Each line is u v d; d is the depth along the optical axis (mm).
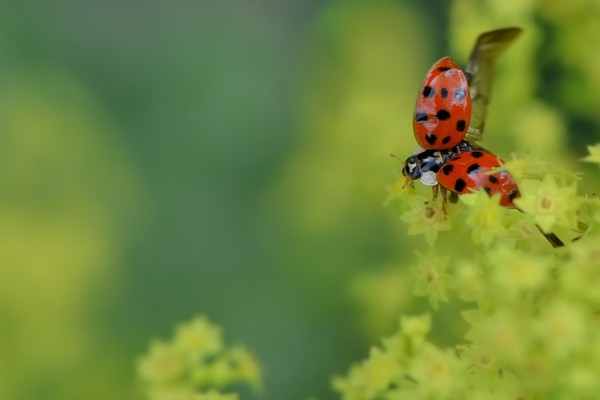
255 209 338
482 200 208
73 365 283
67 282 297
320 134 324
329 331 299
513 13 252
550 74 255
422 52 354
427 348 210
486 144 254
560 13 253
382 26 352
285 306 306
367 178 285
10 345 280
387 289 258
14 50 364
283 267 305
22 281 291
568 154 256
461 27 253
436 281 212
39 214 319
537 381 204
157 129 361
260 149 357
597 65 254
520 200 209
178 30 387
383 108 296
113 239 323
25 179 325
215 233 336
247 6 417
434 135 215
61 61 370
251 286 314
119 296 312
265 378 299
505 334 204
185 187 348
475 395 207
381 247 292
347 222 295
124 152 349
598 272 205
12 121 334
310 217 300
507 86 254
